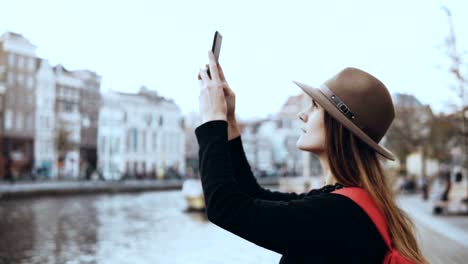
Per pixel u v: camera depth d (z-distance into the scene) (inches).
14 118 2249.0
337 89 72.5
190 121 3553.2
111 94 2711.6
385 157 69.8
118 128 2805.1
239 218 62.9
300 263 64.4
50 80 2363.4
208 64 72.7
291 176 3216.0
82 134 2573.8
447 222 636.7
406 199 1139.9
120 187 1758.1
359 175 69.5
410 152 1567.4
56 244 506.3
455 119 668.1
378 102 71.8
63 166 2383.1
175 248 472.4
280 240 62.8
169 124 3154.5
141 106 2947.8
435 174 2271.2
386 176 71.2
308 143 74.5
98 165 2674.7
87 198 1429.6
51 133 2404.0
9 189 1349.7
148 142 3014.3
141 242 516.4
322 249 63.1
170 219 788.0
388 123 73.5
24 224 711.1
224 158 65.8
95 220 772.6
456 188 775.1
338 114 71.0
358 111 71.3
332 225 63.1
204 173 65.6
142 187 1859.0
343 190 66.6
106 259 417.4
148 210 984.9
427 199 1123.9
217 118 68.2
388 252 64.2
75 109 2500.0
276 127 3759.8
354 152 70.8
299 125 77.1
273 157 3713.1
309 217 63.0
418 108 1546.5
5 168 2214.6
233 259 410.6
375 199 67.1
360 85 72.1
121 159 2829.7
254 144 3678.6
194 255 432.1
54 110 2413.9
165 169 3078.2
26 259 419.2
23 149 2288.4
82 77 2447.1
